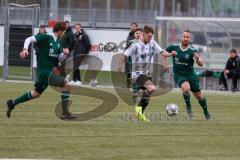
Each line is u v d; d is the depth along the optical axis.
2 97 49.09
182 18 62.44
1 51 66.75
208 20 61.66
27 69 73.56
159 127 34.72
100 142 29.52
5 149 27.33
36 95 37.06
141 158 25.89
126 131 33.00
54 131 32.53
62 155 26.25
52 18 86.25
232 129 34.53
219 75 61.62
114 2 140.62
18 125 34.47
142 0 138.38
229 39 62.34
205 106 38.62
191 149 28.14
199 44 62.94
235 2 124.94
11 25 66.62
